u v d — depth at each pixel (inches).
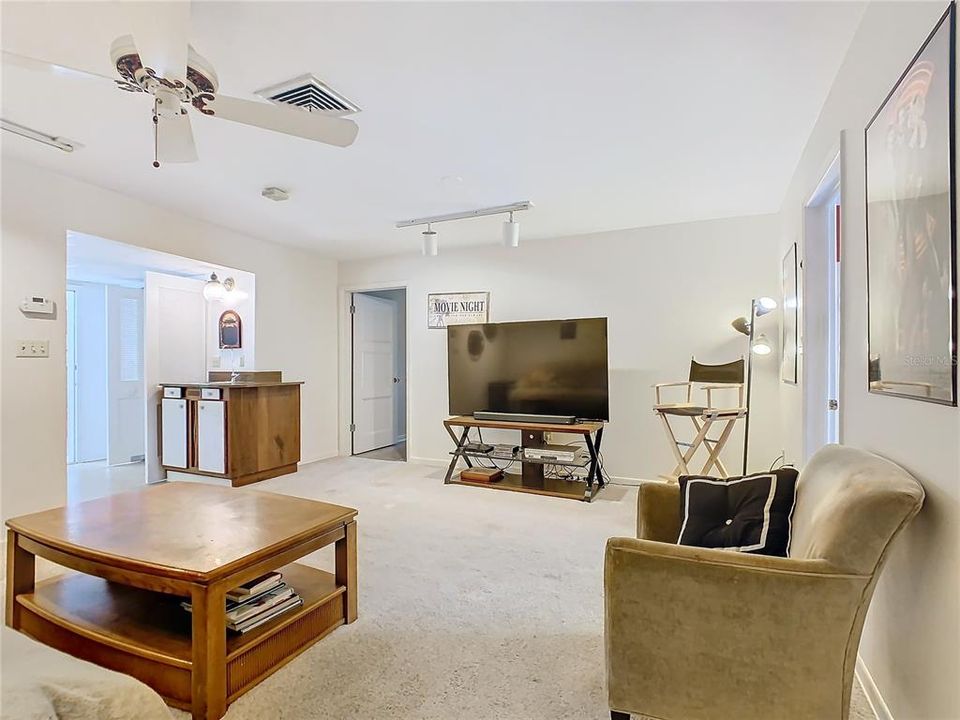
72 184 131.9
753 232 164.1
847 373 76.1
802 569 49.4
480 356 190.7
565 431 161.6
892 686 57.8
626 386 180.7
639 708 55.3
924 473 50.1
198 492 98.4
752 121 98.6
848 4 66.6
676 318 174.2
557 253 192.7
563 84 85.4
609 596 55.7
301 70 80.7
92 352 231.6
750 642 51.0
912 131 51.4
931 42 47.2
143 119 98.2
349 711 62.7
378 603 90.7
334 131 75.1
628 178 130.0
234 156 115.6
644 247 178.7
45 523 79.0
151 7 49.8
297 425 200.4
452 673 70.4
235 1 64.0
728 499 69.7
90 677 35.9
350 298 239.5
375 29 70.4
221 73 81.1
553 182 132.8
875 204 62.5
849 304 75.2
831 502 52.7
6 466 118.1
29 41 71.2
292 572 90.6
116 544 70.2
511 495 164.1
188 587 62.1
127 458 224.7
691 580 52.3
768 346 145.6
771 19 69.3
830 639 49.1
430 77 83.0
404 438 279.6
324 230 182.5
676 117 97.1
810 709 50.0
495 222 171.0
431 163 119.7
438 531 129.0
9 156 117.6
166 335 193.3
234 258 185.3
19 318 121.0
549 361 178.2
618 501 157.2
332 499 159.2
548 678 69.3
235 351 200.8
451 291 212.1
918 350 50.3
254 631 69.7
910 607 53.1
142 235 150.8
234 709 63.1
